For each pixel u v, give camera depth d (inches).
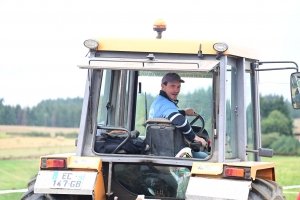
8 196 1243.8
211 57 765.3
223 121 746.8
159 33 828.0
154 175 776.3
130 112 916.0
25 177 1497.3
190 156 778.8
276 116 2351.1
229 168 710.5
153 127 788.0
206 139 823.1
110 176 752.3
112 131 833.5
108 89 828.0
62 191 721.0
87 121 770.8
